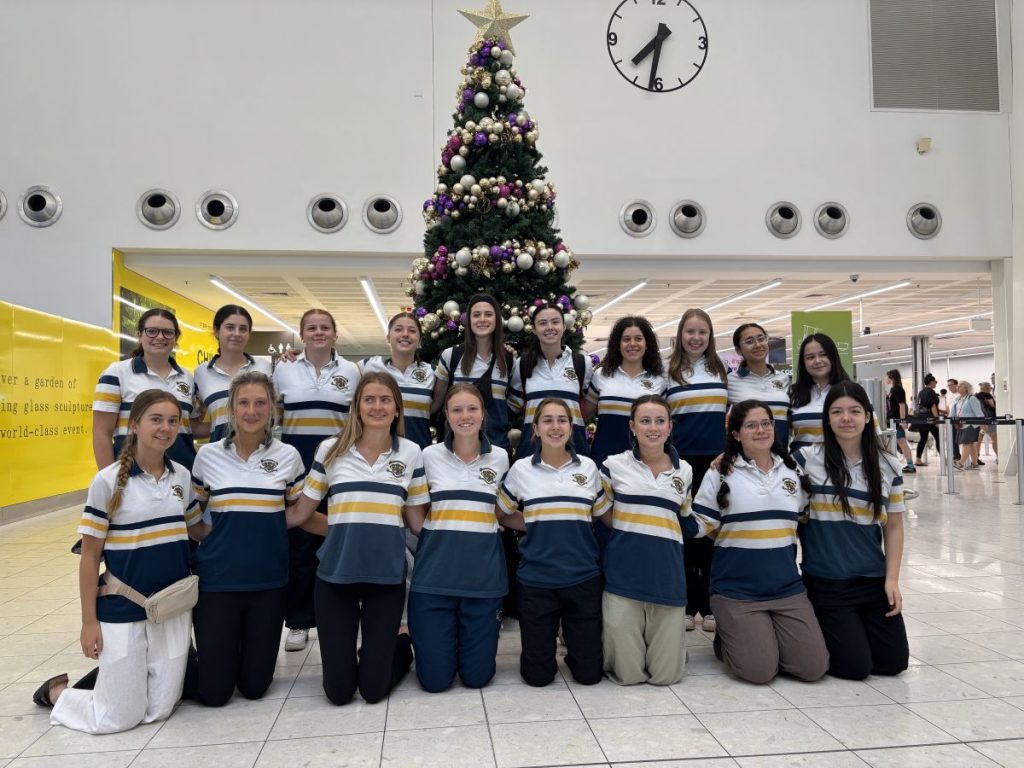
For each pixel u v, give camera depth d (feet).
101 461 10.23
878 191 34.14
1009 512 24.04
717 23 33.37
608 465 9.97
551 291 14.40
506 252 13.47
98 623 8.19
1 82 29.89
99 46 30.17
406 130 31.42
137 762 7.37
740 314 52.85
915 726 8.04
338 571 8.81
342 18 31.35
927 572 15.62
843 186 33.91
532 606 9.47
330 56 31.24
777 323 58.13
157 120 30.32
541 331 11.68
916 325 63.21
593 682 9.48
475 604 9.42
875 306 50.14
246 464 9.20
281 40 31.01
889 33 34.47
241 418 9.07
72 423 27.99
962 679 9.49
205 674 8.77
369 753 7.50
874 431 9.84
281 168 30.83
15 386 24.26
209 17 30.68
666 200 32.91
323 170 31.01
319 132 31.04
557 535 9.53
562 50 32.50
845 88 34.12
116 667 8.09
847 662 9.45
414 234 31.35
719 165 33.22
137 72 30.30
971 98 34.86
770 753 7.42
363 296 40.22
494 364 11.90
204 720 8.45
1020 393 34.83
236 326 11.16
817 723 8.16
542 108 32.37
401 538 9.20
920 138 34.37
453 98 31.65
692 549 11.80
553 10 32.50
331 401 11.07
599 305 46.47
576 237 32.45
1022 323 34.35
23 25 29.96
